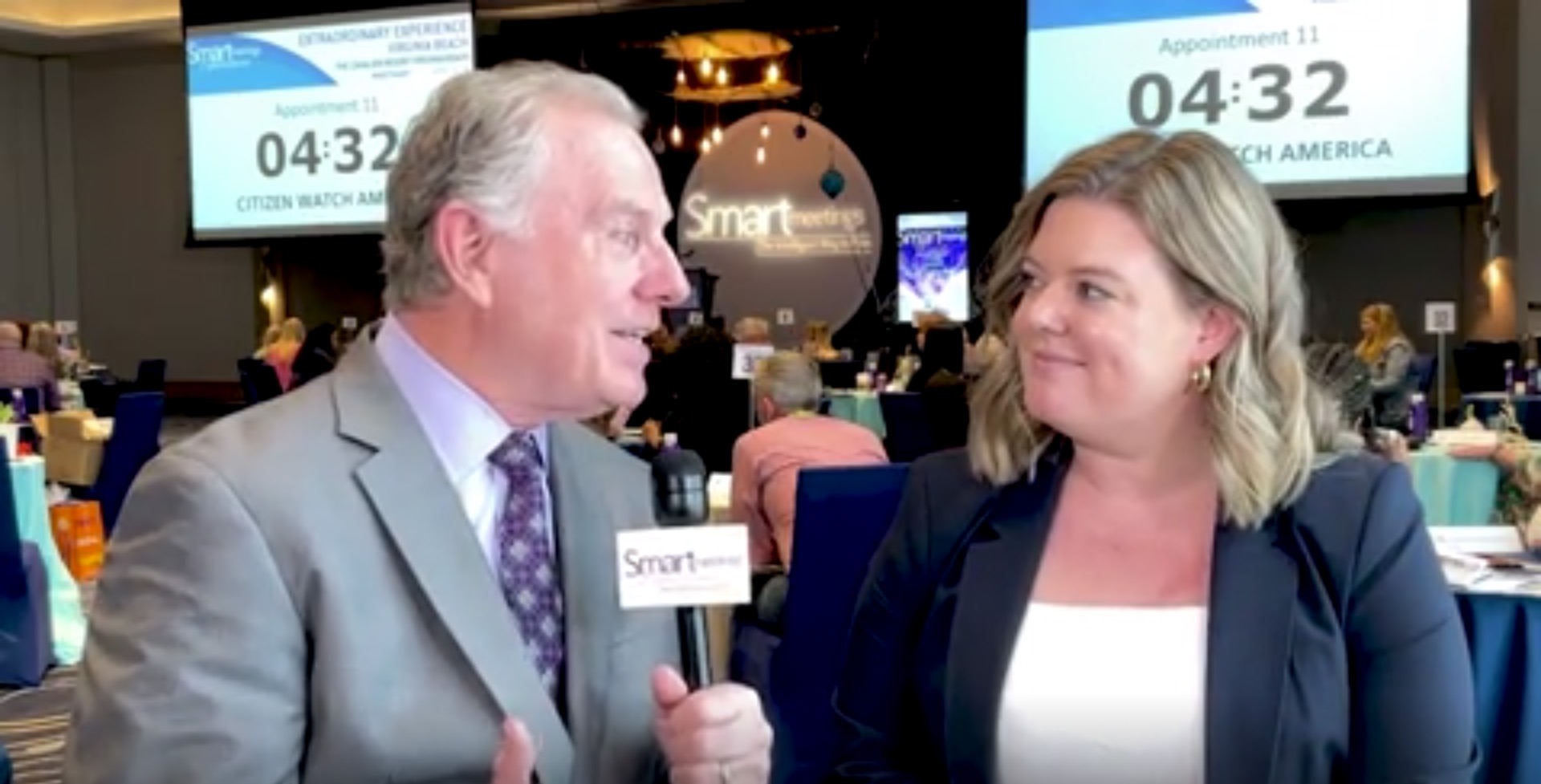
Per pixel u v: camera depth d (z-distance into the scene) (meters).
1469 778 1.16
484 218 0.91
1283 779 1.16
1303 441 1.23
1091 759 1.21
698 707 0.91
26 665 3.93
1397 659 1.17
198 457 0.90
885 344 12.20
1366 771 1.17
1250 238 1.19
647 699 1.04
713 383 6.00
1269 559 1.21
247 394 9.65
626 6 12.34
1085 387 1.21
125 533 0.90
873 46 13.57
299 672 0.89
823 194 13.77
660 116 14.99
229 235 10.38
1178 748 1.20
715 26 12.38
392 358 0.98
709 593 0.97
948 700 1.27
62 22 13.47
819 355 10.01
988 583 1.29
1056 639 1.25
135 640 0.85
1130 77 7.27
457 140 0.91
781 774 2.36
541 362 0.94
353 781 0.88
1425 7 6.81
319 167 10.05
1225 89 7.12
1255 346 1.22
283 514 0.88
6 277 14.22
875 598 1.37
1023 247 1.28
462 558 0.94
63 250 14.62
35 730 3.54
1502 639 2.20
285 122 10.12
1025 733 1.24
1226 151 1.23
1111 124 7.31
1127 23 7.24
